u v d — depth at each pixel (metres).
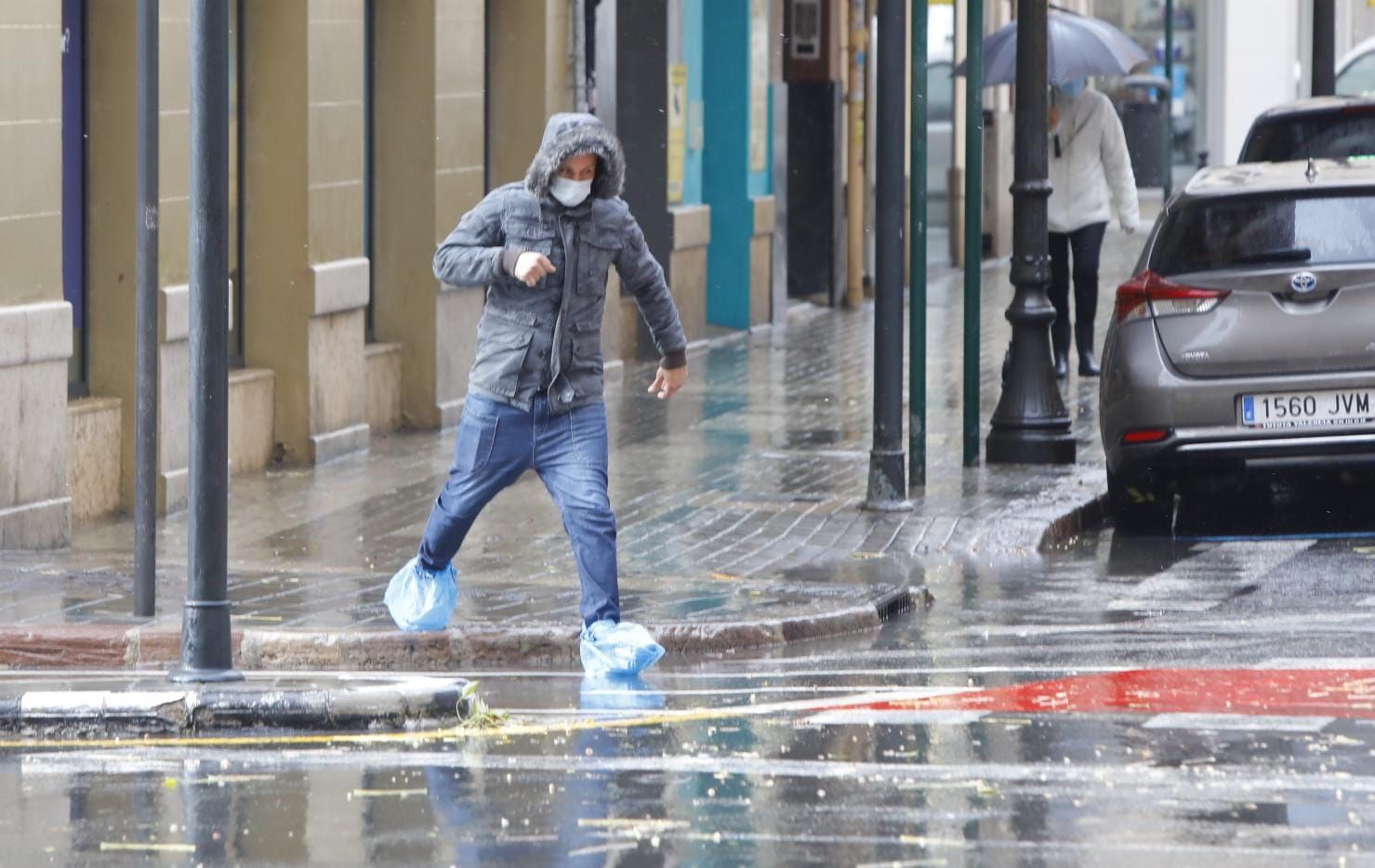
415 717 23.23
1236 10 122.75
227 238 24.25
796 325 70.62
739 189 67.06
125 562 32.75
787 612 28.91
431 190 47.72
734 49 66.62
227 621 24.53
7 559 32.84
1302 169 36.88
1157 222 37.28
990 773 20.45
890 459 37.91
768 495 39.72
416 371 48.22
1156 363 35.50
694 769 20.84
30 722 23.02
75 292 37.47
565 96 54.31
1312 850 17.67
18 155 33.59
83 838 18.55
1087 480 40.66
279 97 42.84
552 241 25.61
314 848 18.14
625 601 29.80
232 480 41.69
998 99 93.81
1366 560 34.00
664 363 26.53
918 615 30.28
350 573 31.92
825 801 19.52
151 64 27.62
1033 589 32.19
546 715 23.70
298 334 43.16
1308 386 34.97
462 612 28.66
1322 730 22.08
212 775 20.92
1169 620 29.30
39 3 33.88
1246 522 38.12
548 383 25.97
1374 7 81.62
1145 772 20.41
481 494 26.44
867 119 77.88
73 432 36.47
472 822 18.91
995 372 58.34
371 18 47.59
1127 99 94.12
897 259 37.84
